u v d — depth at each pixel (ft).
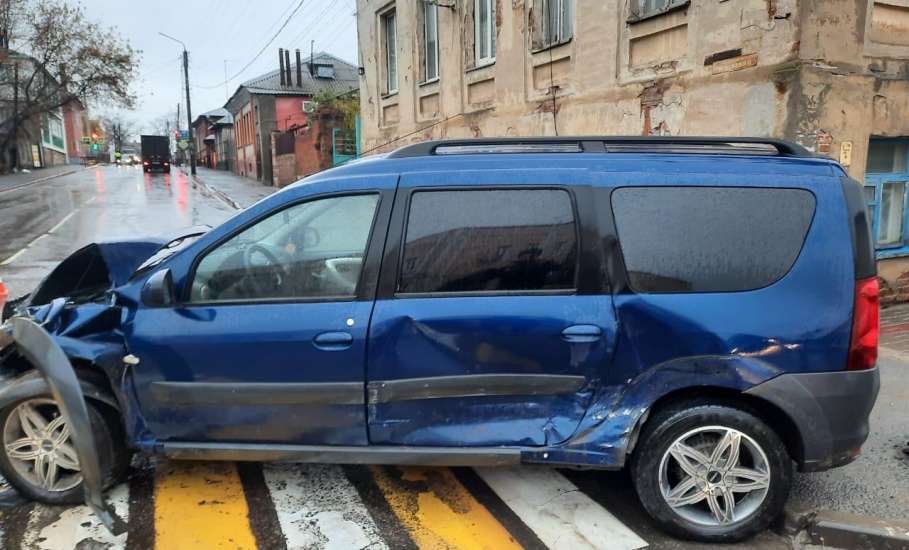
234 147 165.58
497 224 9.49
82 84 128.77
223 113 226.79
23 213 62.59
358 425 9.62
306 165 91.09
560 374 9.28
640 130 25.22
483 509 10.48
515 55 33.42
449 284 9.46
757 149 10.19
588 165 9.57
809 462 9.16
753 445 9.22
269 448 9.82
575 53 28.84
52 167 180.24
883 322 20.99
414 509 10.45
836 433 9.09
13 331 9.87
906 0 20.48
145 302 9.69
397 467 11.90
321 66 140.87
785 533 9.97
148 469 11.70
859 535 9.59
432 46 43.06
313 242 9.84
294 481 11.34
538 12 31.32
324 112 86.99
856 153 20.13
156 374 9.79
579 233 9.34
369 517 10.20
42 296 12.89
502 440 9.49
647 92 24.68
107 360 9.77
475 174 9.64
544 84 31.55
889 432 13.02
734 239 9.21
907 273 23.40
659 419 9.29
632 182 9.41
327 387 9.48
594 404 9.33
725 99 21.15
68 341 9.73
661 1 24.08
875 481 11.11
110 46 128.77
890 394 14.98
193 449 9.96
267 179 116.47
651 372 9.16
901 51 20.72
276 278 9.84
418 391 9.42
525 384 9.34
